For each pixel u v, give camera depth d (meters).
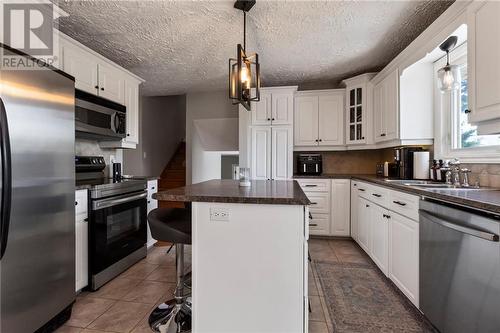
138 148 5.21
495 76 1.34
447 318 1.43
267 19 2.20
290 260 1.34
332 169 4.14
